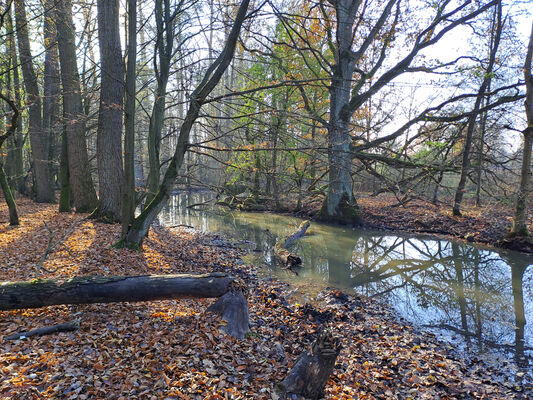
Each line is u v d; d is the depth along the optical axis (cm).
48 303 509
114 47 1171
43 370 395
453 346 671
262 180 2091
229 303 581
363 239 1653
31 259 824
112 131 1327
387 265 1246
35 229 1190
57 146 2352
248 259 1242
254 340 555
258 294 870
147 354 450
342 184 1956
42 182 2144
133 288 538
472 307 874
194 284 571
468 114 1631
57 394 357
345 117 1703
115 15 1123
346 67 1691
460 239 1622
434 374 557
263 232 1755
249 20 1139
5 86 1280
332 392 454
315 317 759
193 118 934
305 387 396
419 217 1978
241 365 466
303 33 1895
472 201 2444
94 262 827
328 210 2008
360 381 509
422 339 692
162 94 1152
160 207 998
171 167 973
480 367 595
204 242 1439
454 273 1160
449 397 498
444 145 1520
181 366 435
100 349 451
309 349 412
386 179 1336
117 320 544
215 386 408
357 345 642
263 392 413
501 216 1856
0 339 444
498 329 750
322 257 1329
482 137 1838
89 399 358
